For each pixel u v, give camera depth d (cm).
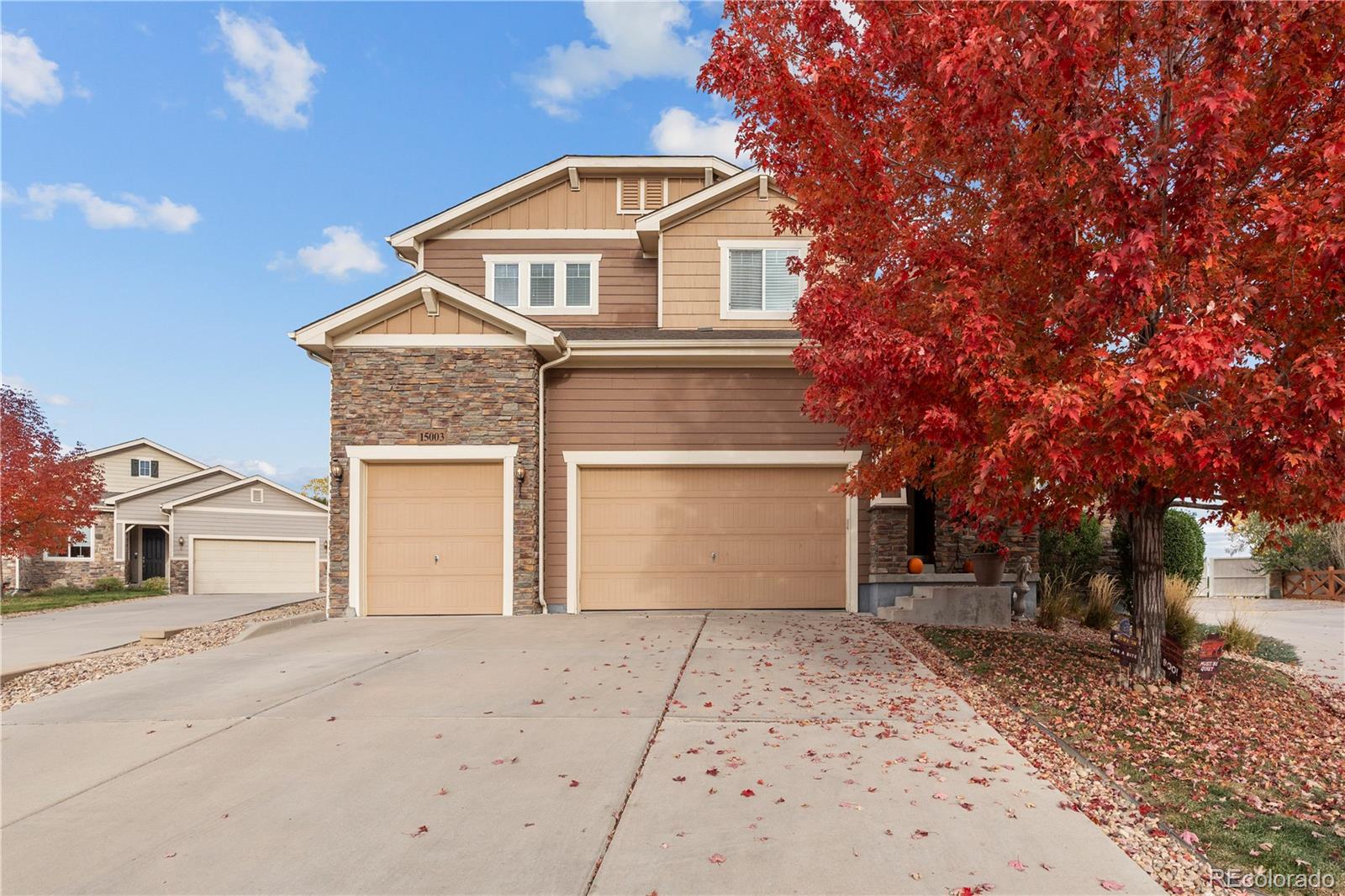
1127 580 1285
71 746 554
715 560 1205
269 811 431
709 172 1474
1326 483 492
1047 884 343
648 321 1454
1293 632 1249
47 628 1257
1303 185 507
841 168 652
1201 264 485
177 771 498
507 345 1160
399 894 341
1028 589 1161
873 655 829
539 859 370
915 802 431
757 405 1207
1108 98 554
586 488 1215
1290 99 502
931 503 1397
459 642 925
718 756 506
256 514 2648
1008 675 733
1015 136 559
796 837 388
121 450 2917
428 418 1158
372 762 505
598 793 448
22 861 378
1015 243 530
